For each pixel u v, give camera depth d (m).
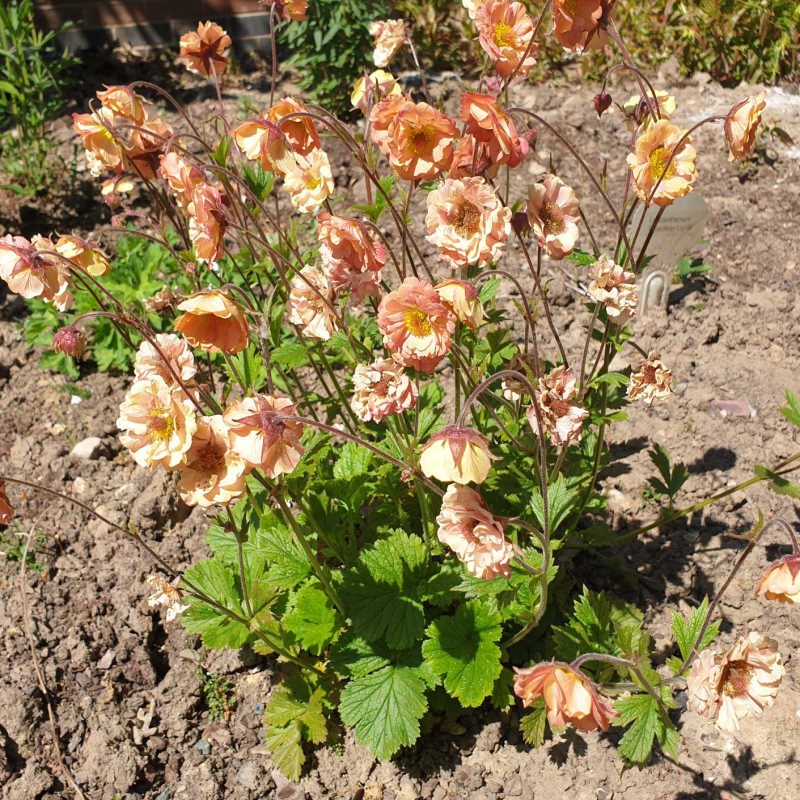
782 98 1.15
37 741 0.57
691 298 0.86
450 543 0.41
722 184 1.01
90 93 1.20
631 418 0.75
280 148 0.47
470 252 0.42
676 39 1.22
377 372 0.43
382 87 0.57
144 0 1.29
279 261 0.53
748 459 0.71
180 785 0.56
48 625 0.62
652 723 0.47
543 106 1.14
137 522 0.68
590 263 0.54
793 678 0.57
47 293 0.46
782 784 0.53
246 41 1.33
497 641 0.56
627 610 0.58
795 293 0.86
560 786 0.54
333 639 0.54
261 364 0.61
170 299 0.63
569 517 0.62
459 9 1.29
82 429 0.77
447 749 0.56
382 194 0.51
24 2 1.07
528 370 0.47
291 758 0.55
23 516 0.70
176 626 0.63
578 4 0.47
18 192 0.98
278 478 0.48
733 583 0.63
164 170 0.48
